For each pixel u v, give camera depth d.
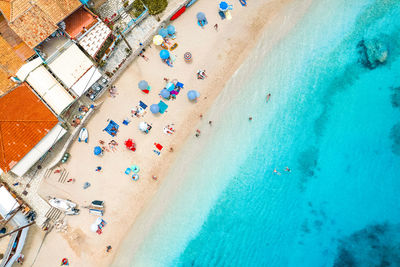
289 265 21.03
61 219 20.98
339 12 21.14
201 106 21.23
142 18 20.34
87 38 18.95
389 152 21.09
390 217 20.77
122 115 21.11
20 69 18.84
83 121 20.41
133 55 20.67
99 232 21.17
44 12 17.02
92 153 21.12
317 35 21.22
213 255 21.23
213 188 21.23
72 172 21.06
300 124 21.22
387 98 21.14
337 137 21.16
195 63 21.19
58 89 19.19
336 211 21.20
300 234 21.20
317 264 21.02
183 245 21.23
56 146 20.64
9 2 16.69
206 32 21.20
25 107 18.59
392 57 20.89
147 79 21.12
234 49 21.22
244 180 21.23
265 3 21.14
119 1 19.77
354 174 21.22
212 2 21.09
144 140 21.19
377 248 20.66
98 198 21.20
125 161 21.22
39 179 20.62
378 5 20.97
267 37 21.20
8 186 20.39
